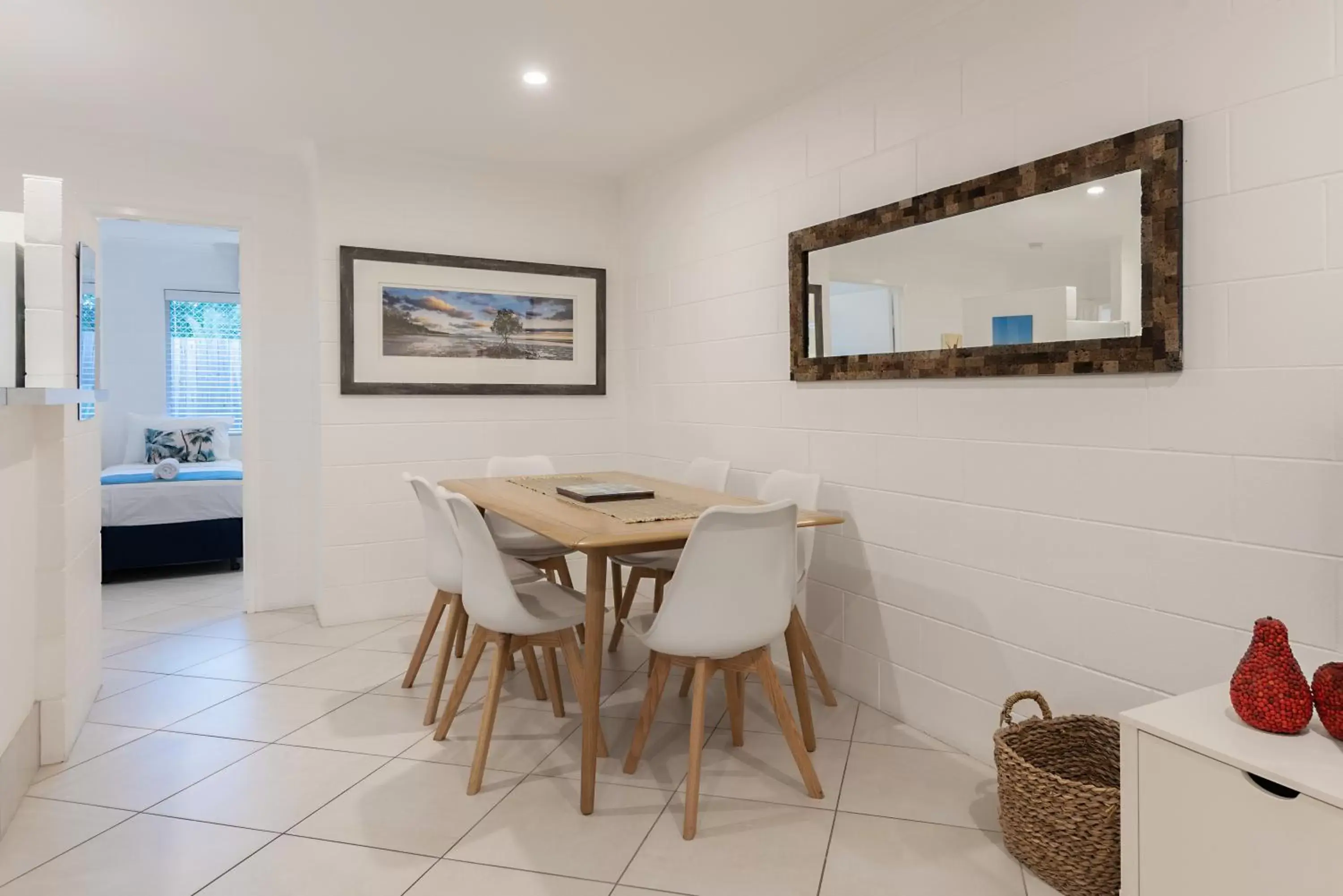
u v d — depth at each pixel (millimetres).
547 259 4359
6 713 2039
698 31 2648
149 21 2570
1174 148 1841
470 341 4160
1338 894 1139
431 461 4105
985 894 1763
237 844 1957
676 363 4012
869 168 2781
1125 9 1965
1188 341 1851
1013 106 2262
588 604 2127
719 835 2002
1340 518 1598
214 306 6832
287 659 3381
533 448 4367
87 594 2750
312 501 4215
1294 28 1647
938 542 2551
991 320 2312
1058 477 2164
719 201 3635
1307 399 1642
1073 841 1717
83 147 3619
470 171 4145
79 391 2102
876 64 2744
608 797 2197
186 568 5309
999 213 2281
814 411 3078
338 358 3875
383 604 4004
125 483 4949
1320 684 1318
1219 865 1294
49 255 2293
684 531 2164
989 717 2391
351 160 3863
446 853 1925
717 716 2791
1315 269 1623
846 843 1967
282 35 2674
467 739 2574
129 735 2596
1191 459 1852
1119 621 2018
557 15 2539
